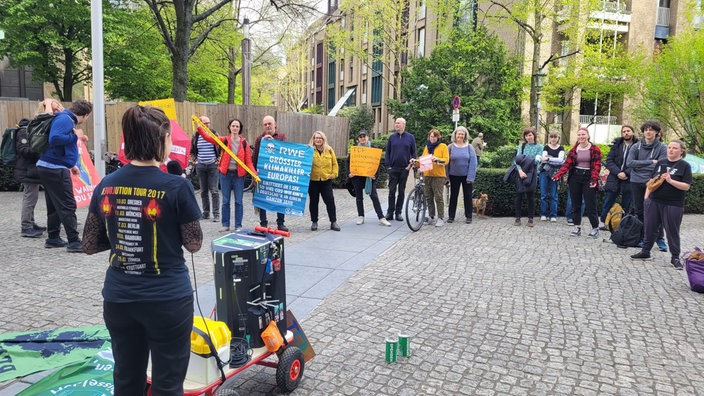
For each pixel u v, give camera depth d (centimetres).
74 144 694
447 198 1209
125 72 2161
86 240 250
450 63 2248
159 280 230
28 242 761
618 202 1138
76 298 526
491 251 789
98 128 1030
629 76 2048
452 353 422
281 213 884
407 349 414
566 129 2617
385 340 430
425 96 2280
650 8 2619
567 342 450
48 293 539
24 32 1886
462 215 1162
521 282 626
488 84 2298
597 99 2436
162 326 231
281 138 909
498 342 446
